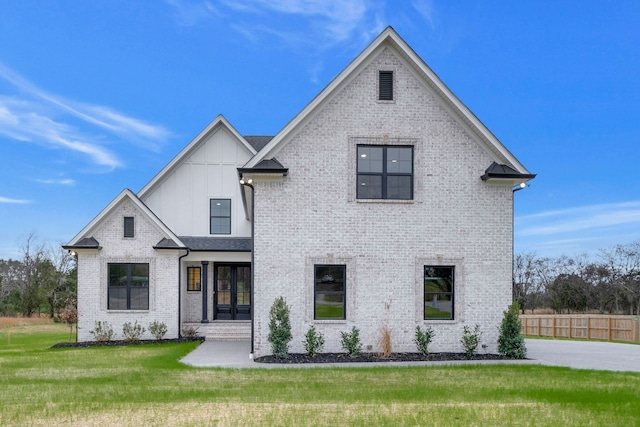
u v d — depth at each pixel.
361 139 15.55
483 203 15.71
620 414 7.48
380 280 15.32
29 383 10.41
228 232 23.73
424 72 15.52
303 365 13.24
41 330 34.22
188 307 23.30
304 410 7.59
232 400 8.41
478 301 15.48
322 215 15.32
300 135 15.47
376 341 15.17
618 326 23.23
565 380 10.73
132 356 15.45
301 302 15.11
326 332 15.11
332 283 15.38
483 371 12.12
